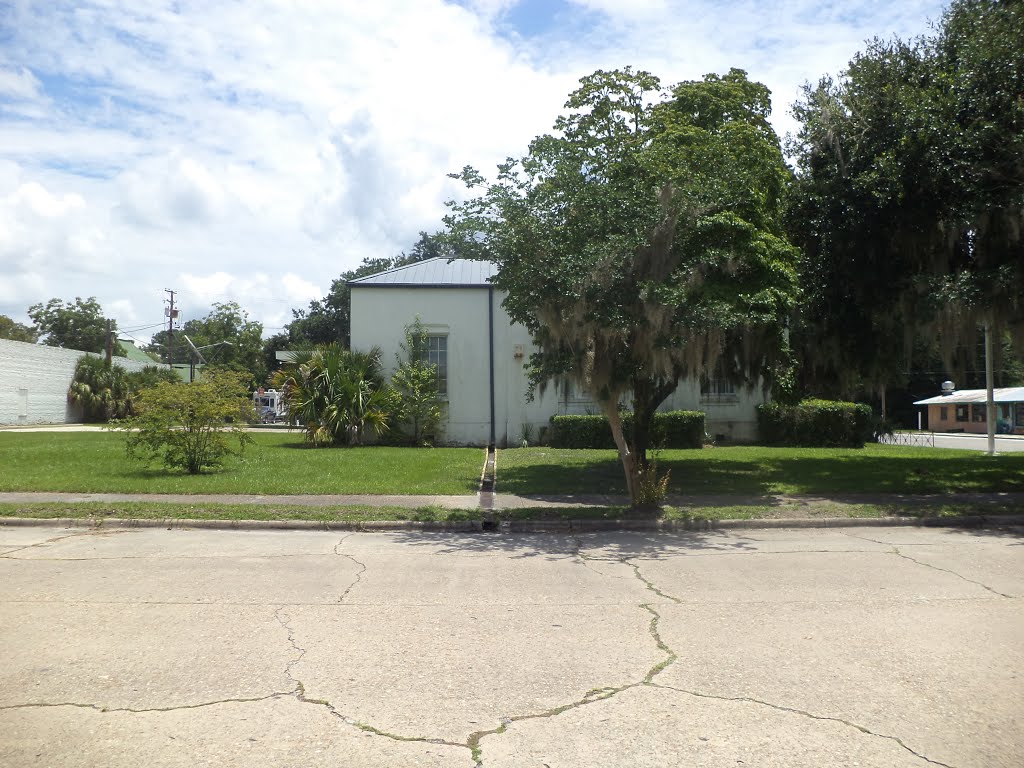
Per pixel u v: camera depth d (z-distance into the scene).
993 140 13.09
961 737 4.03
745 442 26.92
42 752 3.81
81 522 11.38
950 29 14.82
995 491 14.95
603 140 12.10
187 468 17.44
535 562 8.90
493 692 4.64
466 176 11.23
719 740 3.98
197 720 4.20
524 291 11.23
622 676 4.93
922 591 7.32
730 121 15.09
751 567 8.59
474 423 26.09
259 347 80.31
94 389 45.69
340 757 3.78
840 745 3.93
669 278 11.84
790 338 17.28
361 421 24.45
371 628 5.98
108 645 5.50
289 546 9.97
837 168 15.05
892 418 59.72
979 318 14.67
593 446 24.67
